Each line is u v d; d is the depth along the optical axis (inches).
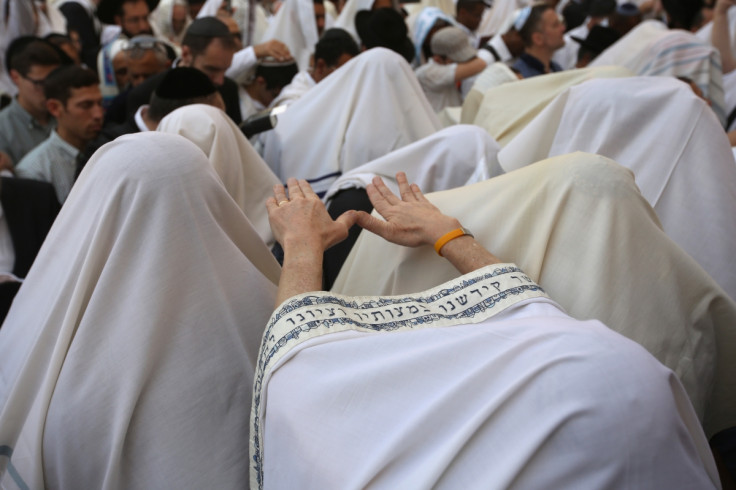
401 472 37.5
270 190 85.5
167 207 50.9
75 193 54.9
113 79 155.1
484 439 36.9
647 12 220.5
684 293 52.4
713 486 37.3
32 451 49.4
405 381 40.0
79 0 210.8
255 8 190.9
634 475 34.9
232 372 53.0
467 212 57.8
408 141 100.5
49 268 55.1
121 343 49.5
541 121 77.8
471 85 151.3
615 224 50.4
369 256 64.0
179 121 76.1
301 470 39.8
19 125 130.8
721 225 66.4
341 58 128.0
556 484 35.6
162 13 207.5
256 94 153.4
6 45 182.2
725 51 152.3
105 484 48.2
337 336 43.5
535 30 144.4
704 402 53.6
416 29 171.9
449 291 48.2
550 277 52.0
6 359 55.9
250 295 55.4
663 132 69.7
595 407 35.1
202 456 50.7
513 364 38.4
